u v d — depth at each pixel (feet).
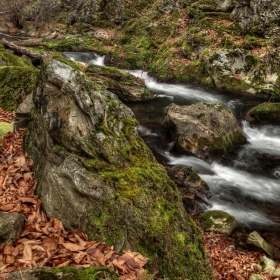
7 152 13.35
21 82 22.70
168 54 54.49
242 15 50.57
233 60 45.29
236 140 28.07
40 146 12.02
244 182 22.94
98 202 9.27
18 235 8.52
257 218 18.61
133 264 7.85
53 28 81.10
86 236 8.93
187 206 18.70
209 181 22.41
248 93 42.70
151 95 41.96
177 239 9.93
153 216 9.48
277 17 46.37
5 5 90.99
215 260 14.34
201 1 57.77
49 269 6.41
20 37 79.71
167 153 26.25
